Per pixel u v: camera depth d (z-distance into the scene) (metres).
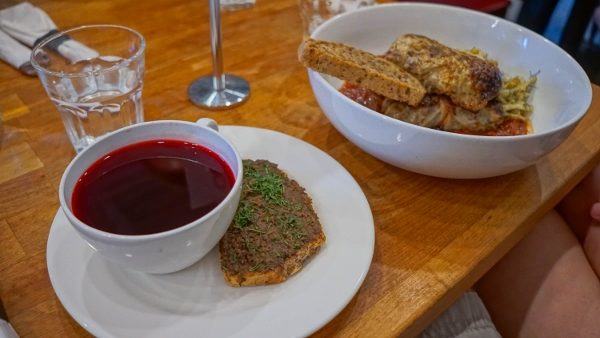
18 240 0.55
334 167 0.62
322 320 0.45
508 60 0.81
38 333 0.46
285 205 0.55
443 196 0.64
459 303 0.77
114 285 0.48
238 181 0.47
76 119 0.70
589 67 2.16
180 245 0.43
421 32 0.85
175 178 0.50
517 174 0.68
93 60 0.79
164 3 1.06
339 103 0.60
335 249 0.52
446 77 0.70
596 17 1.99
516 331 0.82
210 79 0.83
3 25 0.89
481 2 1.72
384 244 0.57
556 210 0.96
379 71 0.66
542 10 1.93
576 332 0.77
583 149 0.72
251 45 0.94
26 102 0.77
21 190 0.61
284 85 0.83
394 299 0.51
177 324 0.45
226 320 0.45
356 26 0.80
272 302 0.47
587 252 0.86
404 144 0.58
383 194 0.64
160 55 0.89
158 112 0.75
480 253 0.57
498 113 0.73
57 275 0.47
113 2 1.05
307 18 1.00
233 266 0.49
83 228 0.41
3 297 0.49
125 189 0.48
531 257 0.86
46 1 1.03
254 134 0.66
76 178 0.47
